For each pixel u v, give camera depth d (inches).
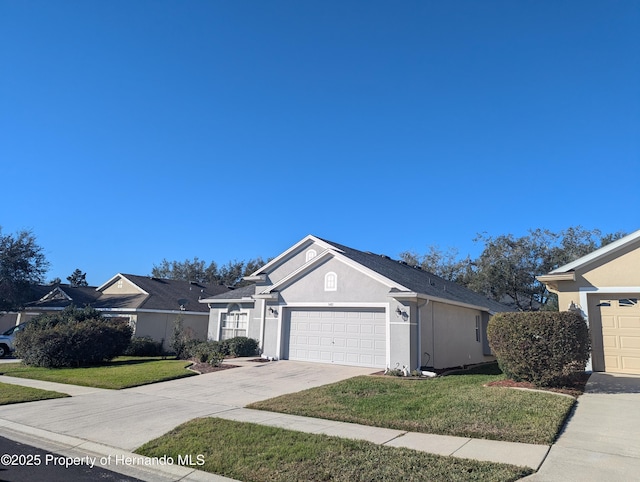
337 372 574.9
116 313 1014.4
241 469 231.8
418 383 484.4
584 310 507.2
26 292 1121.4
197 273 2381.9
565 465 225.3
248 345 776.9
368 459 237.3
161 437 291.6
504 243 1425.9
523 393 391.9
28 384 518.6
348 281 650.2
